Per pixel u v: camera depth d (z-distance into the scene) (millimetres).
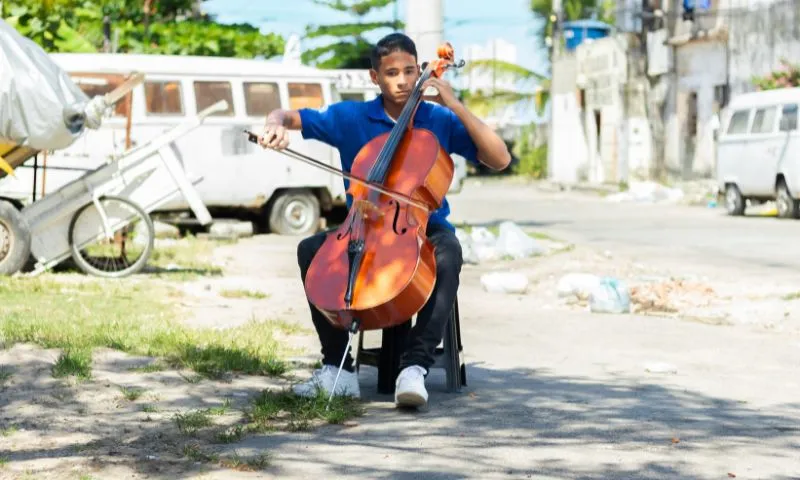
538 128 58594
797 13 31297
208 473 4941
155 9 24938
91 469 4973
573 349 8633
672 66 39469
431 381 7172
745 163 26344
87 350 7430
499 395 6715
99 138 18391
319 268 6074
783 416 6242
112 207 13062
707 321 10391
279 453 5293
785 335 9461
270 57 25672
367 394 6699
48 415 5965
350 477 4926
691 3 38000
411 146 6250
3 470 4938
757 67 33594
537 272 14453
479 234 16812
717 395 6824
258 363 7309
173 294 11523
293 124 6445
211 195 20000
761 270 14680
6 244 12383
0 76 11508
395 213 6086
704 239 19500
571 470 5066
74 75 18719
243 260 15633
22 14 19641
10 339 7727
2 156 12742
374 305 5820
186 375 7000
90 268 13016
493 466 5117
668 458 5285
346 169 6574
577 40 51094
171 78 19453
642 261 15875
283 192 20906
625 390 6945
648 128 41375
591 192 42125
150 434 5617
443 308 6203
